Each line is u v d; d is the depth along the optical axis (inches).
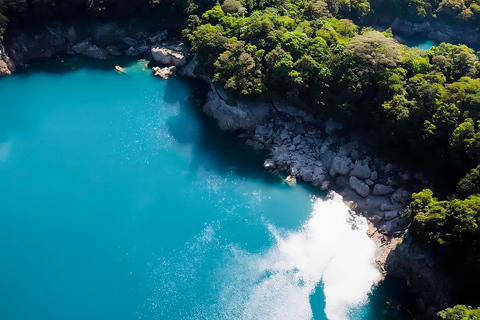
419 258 3449.8
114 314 3440.0
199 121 5128.0
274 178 4510.3
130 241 3929.6
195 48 5128.0
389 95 4220.0
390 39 4643.2
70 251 3841.0
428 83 4035.4
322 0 5610.2
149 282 3649.1
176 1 6087.6
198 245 3922.2
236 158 4699.8
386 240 3887.8
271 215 4173.2
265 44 4849.9
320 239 3959.2
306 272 3727.9
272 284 3649.1
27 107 5221.5
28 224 4025.6
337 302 3521.2
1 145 4736.7
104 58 5999.0
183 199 4293.8
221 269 3752.5
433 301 3353.8
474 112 3848.4
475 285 3161.9
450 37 6658.5
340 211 4168.3
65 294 3548.2
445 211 3272.6
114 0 5940.0
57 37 5944.9
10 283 3604.8
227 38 5044.3
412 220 3521.2
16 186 4343.0
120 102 5354.3
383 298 3535.9
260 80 4719.5
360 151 4441.4
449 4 6545.3
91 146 4776.1
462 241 3157.0
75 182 4397.1
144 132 4965.6
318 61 4603.8
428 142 3937.0
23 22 5718.5
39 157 4623.5
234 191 4382.4
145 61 6003.9
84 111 5196.9
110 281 3649.1
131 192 4333.2
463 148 3740.2
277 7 5580.7
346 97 4416.8
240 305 3513.8
